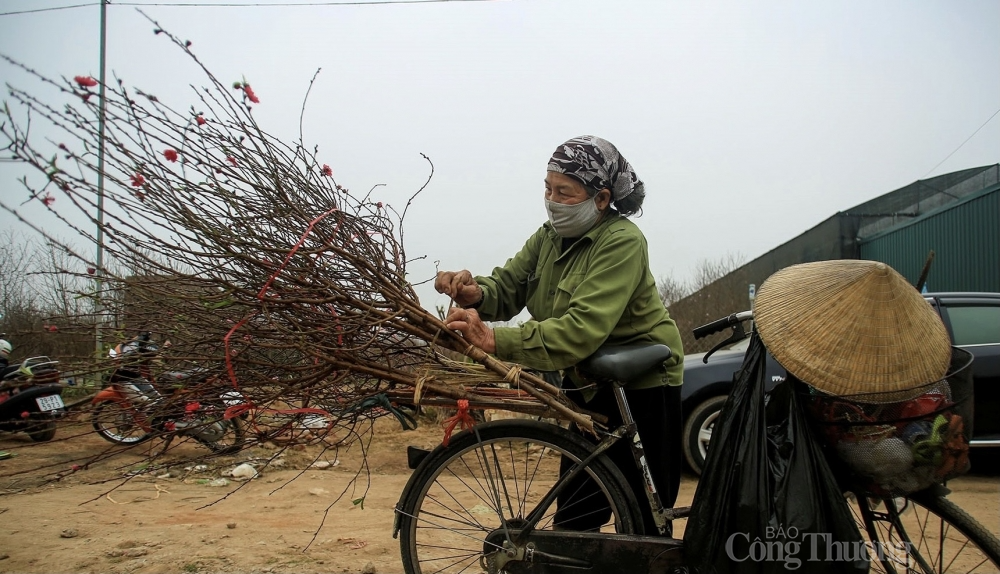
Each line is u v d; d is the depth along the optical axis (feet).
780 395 6.63
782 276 6.84
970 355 6.51
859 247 65.00
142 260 6.23
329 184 7.41
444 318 7.42
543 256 8.39
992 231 43.91
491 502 8.69
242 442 6.61
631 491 7.19
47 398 13.89
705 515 6.39
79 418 6.49
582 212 7.48
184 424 6.49
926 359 6.10
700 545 6.38
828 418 6.42
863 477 6.41
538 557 7.12
